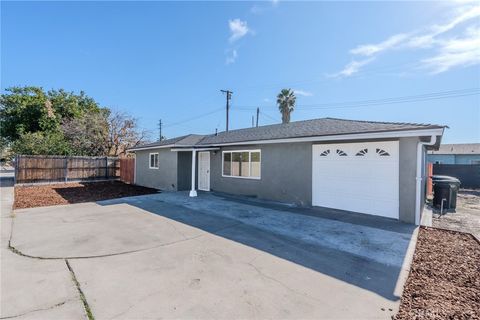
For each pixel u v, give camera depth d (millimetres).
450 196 8969
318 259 4285
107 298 2998
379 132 6805
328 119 11297
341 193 8148
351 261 4211
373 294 3154
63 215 7527
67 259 4191
